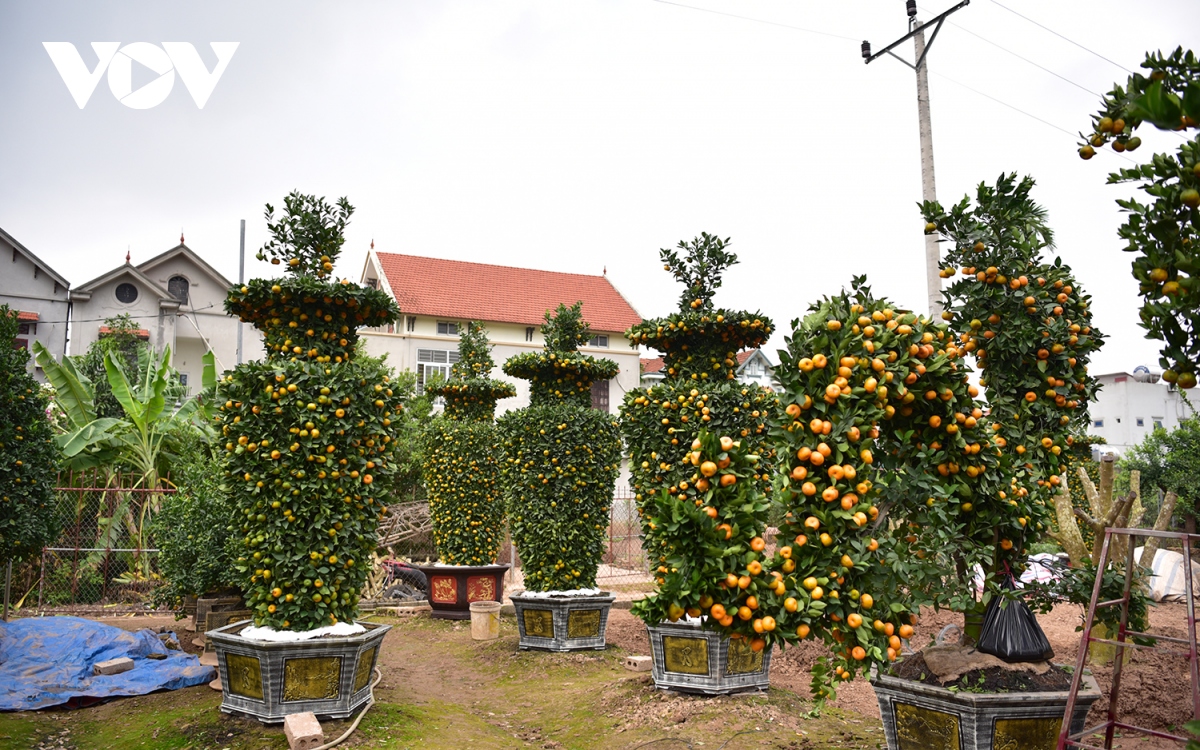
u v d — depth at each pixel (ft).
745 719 20.43
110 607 40.27
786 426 13.61
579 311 36.42
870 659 12.57
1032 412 16.51
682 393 25.45
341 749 18.20
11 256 69.72
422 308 86.22
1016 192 16.96
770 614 12.00
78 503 43.70
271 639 19.84
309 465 21.22
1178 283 9.02
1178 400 92.32
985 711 14.11
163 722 20.35
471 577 42.73
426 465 44.52
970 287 16.74
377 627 22.24
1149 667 24.11
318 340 22.85
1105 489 26.78
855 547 12.73
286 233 23.56
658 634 23.48
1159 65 9.16
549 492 33.42
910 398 14.16
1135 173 10.05
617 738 20.54
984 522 15.57
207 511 29.12
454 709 24.30
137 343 67.26
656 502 12.19
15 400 28.58
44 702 21.97
